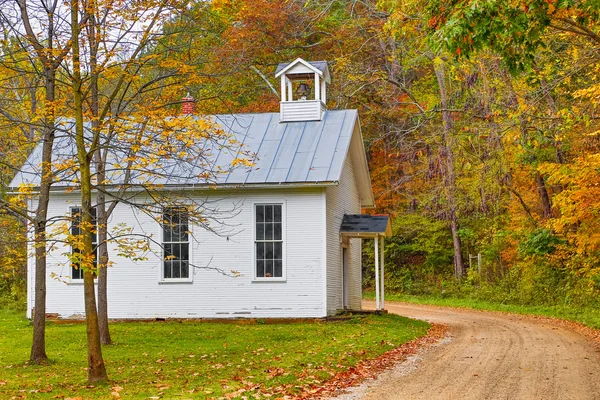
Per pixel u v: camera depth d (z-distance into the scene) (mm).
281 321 23766
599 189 21203
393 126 40406
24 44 15734
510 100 21531
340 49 40031
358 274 29969
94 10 14117
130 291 24547
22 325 24156
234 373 13797
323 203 23906
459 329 24078
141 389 12195
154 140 14516
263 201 24203
